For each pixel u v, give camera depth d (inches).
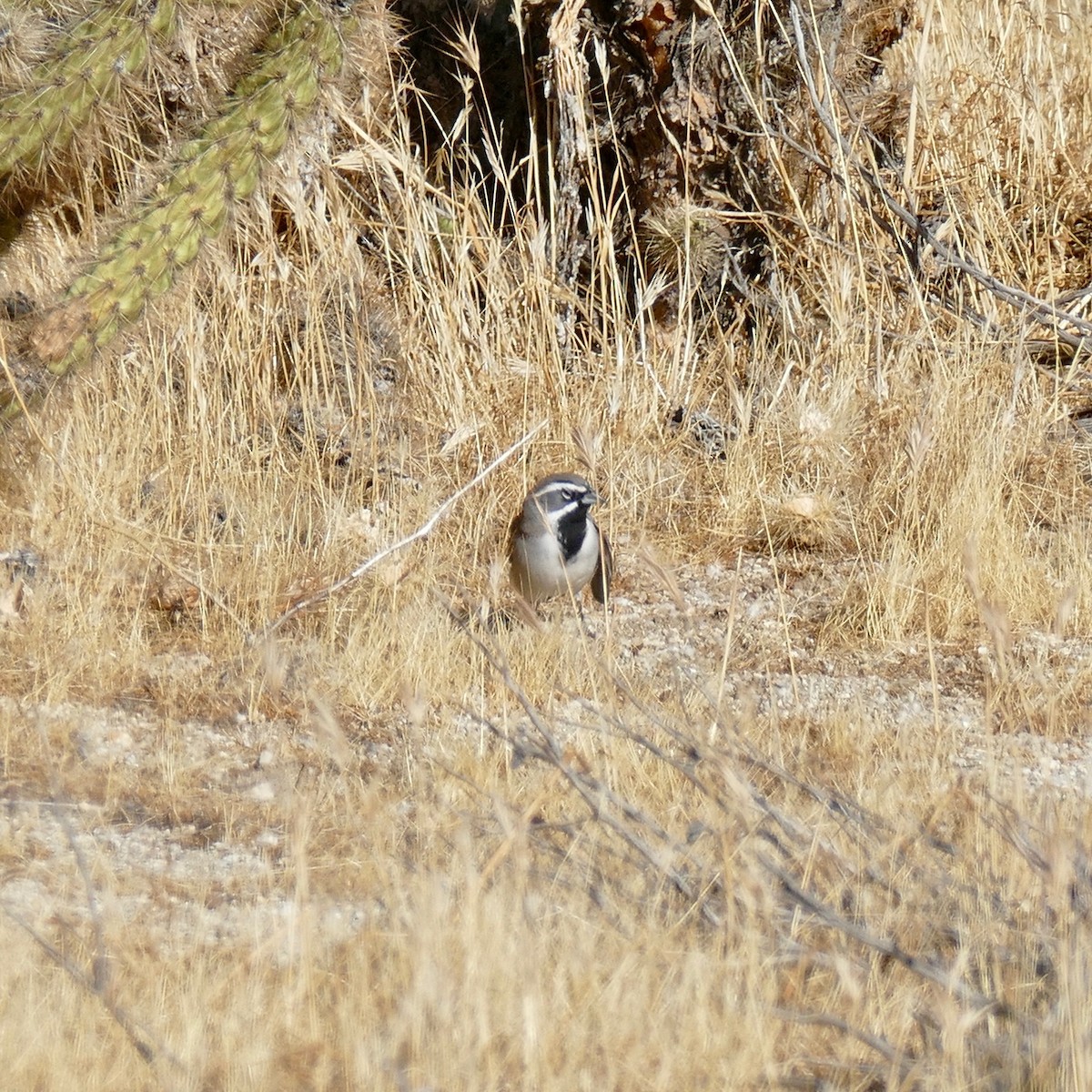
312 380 588.4
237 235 581.3
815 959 251.4
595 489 495.8
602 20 639.1
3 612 454.3
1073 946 247.3
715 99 641.0
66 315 470.3
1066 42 699.4
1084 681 444.5
